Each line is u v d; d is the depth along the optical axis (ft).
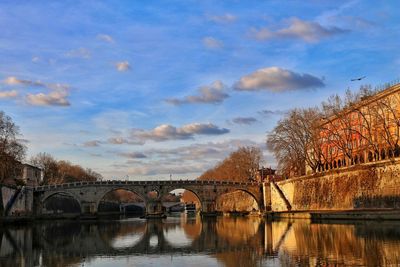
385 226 236.02
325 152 451.53
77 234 277.03
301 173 473.26
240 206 620.90
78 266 145.59
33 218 455.22
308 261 138.31
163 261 151.94
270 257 150.30
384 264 127.54
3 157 380.37
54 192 501.15
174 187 544.21
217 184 546.67
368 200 306.55
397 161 280.51
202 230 294.66
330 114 407.64
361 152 405.59
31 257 168.14
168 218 555.69
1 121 388.78
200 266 138.92
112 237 251.80
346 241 180.14
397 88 372.99
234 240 213.05
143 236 256.52
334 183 356.38
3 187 394.11
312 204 393.29
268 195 513.45
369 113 359.87
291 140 444.55
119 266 143.64
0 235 268.41
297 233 229.25
